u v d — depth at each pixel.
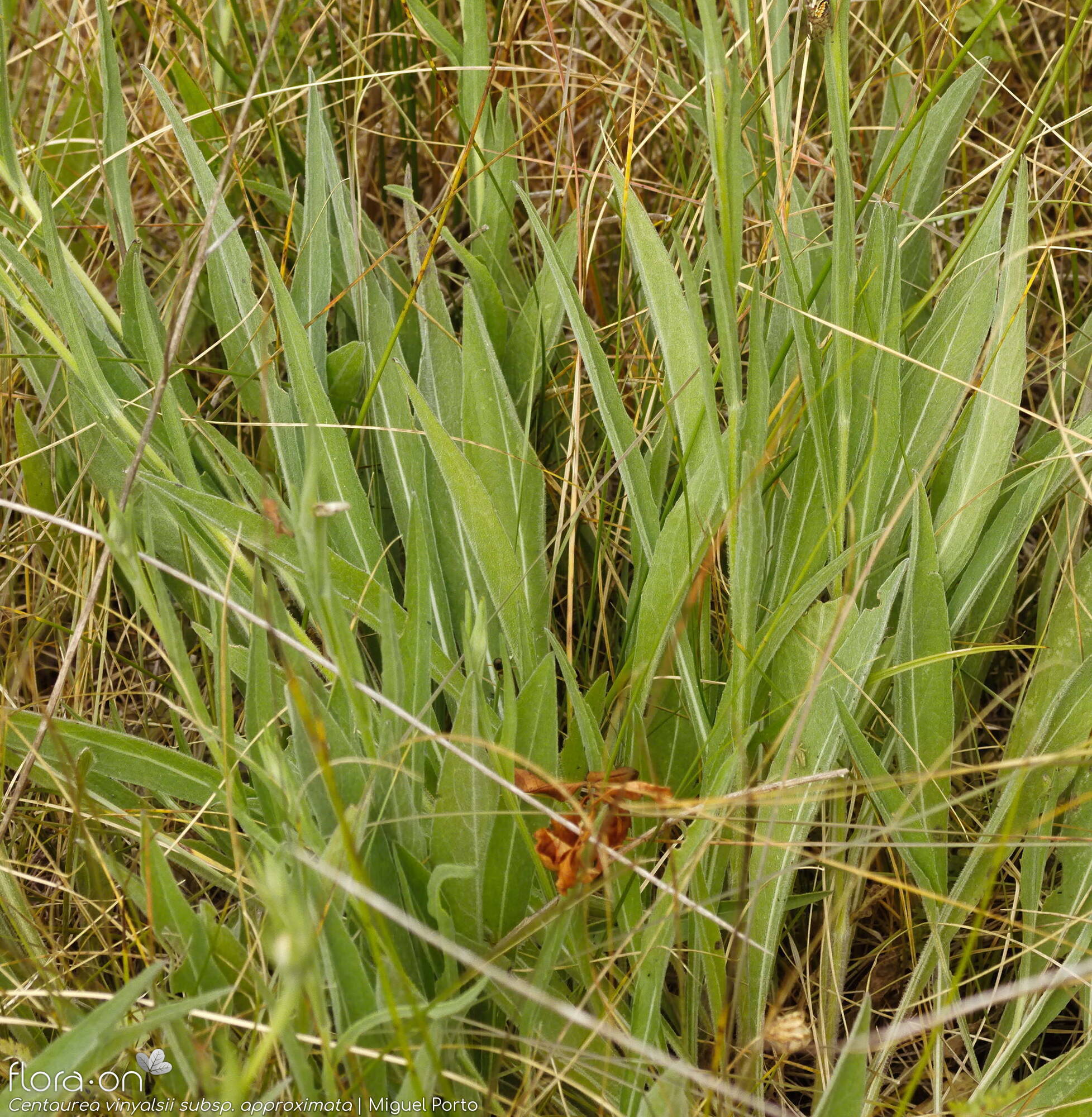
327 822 0.70
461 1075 0.71
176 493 0.74
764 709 0.77
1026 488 0.78
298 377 0.77
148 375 0.82
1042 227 0.87
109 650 0.83
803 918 0.80
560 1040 0.70
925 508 0.74
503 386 0.78
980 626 0.80
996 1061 0.74
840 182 0.73
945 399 0.79
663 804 0.69
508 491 0.79
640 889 0.73
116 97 0.81
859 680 0.74
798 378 0.80
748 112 0.85
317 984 0.67
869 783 0.73
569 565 0.80
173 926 0.69
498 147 0.88
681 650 0.74
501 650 0.80
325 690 0.77
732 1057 0.75
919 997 0.77
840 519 0.75
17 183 0.82
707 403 0.72
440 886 0.71
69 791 0.75
